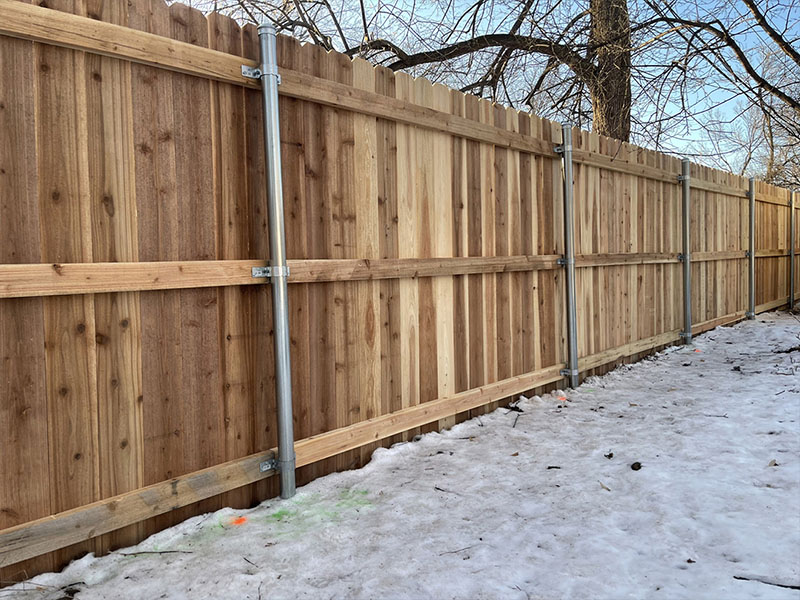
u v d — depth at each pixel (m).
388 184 3.69
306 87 3.10
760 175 17.12
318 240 3.26
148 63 2.50
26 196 2.18
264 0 9.27
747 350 7.07
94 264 2.33
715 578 2.14
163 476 2.63
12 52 2.13
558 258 5.25
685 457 3.49
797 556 2.25
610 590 2.11
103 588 2.22
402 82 3.75
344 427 3.44
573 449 3.76
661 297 7.09
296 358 3.17
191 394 2.73
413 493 3.09
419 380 3.97
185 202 2.68
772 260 10.84
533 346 5.04
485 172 4.49
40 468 2.25
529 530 2.64
